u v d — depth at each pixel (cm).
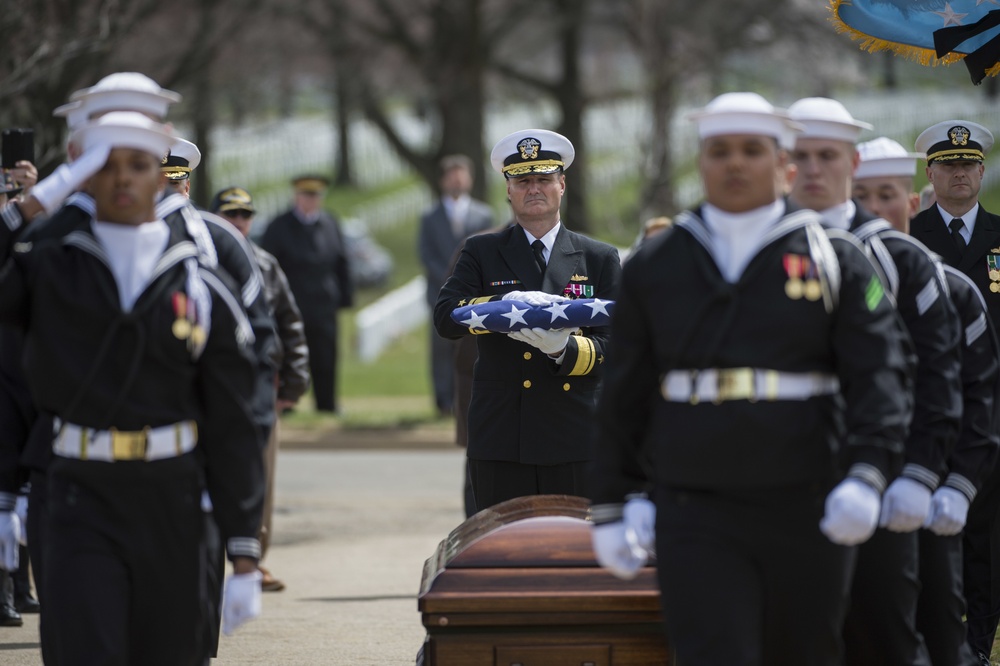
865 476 1071
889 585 1272
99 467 1142
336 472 3703
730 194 1119
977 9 1830
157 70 5138
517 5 7119
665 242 1139
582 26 7369
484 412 1750
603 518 1155
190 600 1177
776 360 1100
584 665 1265
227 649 1841
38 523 1266
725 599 1089
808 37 6562
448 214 4059
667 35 6069
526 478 1742
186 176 1619
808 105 1297
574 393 1730
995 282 1783
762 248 1112
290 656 1802
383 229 10888
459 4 6881
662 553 1117
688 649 1091
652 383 1170
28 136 1605
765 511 1102
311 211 4109
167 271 1159
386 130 7600
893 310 1135
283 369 2217
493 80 8119
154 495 1150
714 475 1102
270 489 2245
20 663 1755
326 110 13175
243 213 2333
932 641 1430
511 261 1759
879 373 1097
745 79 7100
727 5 6488
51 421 1258
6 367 1278
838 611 1132
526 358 1730
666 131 5653
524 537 1297
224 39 5419
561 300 1659
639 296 1142
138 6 4381
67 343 1145
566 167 1789
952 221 1811
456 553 1302
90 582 1130
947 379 1259
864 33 1894
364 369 5975
